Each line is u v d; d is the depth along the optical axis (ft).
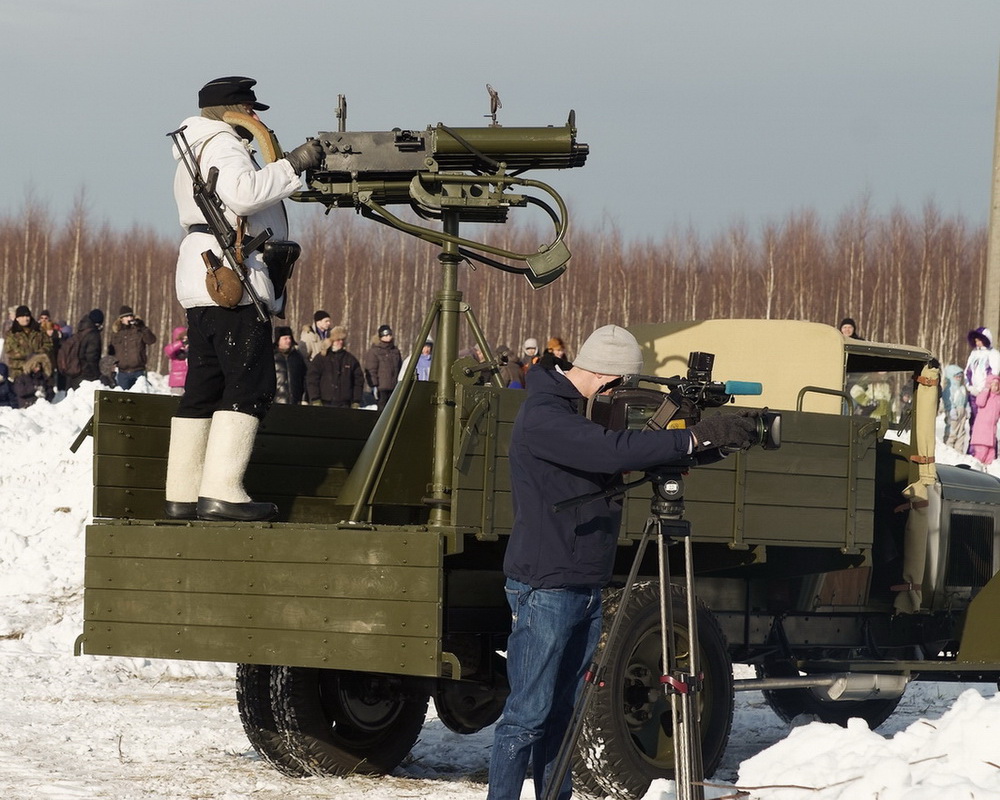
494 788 21.17
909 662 30.89
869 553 30.71
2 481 67.77
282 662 25.53
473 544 26.89
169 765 30.63
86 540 27.73
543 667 21.13
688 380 20.77
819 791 22.75
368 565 24.81
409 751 30.76
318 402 82.33
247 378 27.17
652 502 20.35
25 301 320.70
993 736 23.47
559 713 22.11
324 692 29.40
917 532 34.22
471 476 24.68
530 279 27.22
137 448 28.68
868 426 30.42
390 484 28.07
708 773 26.71
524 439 21.07
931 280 280.72
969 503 35.22
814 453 29.43
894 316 282.77
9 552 62.54
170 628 26.78
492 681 27.58
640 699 26.07
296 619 25.46
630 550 28.17
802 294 288.30
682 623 26.48
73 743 33.32
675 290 299.17
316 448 31.07
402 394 28.02
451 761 31.96
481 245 26.78
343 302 295.28
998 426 81.35
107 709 38.86
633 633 25.52
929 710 40.32
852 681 29.35
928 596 34.17
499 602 27.71
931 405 34.17
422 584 24.31
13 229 325.01
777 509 28.68
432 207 27.25
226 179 26.53
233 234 26.84
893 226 286.46
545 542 21.04
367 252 302.45
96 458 28.19
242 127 27.94
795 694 37.17
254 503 27.32
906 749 24.27
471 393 24.71
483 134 27.22
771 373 33.78
